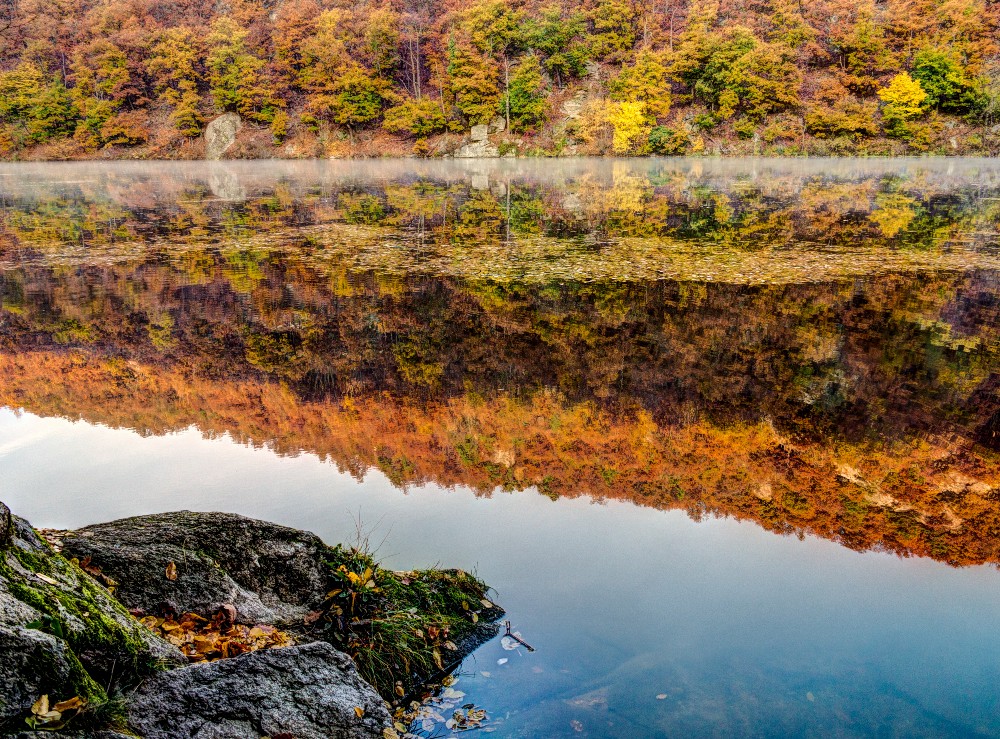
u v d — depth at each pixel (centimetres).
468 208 2447
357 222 2148
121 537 334
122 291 1296
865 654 357
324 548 396
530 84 5984
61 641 218
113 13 7331
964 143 5625
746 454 655
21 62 7144
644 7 6700
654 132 5759
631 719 311
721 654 356
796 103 5750
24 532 271
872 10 6181
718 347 955
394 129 6328
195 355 963
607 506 551
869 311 1100
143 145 6762
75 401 803
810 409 762
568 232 1883
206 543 350
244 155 6506
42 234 1966
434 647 362
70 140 6894
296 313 1148
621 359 922
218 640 298
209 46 6850
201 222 2202
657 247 1644
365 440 691
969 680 336
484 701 330
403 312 1139
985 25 5950
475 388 834
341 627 345
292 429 722
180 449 668
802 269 1380
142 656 252
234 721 245
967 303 1134
